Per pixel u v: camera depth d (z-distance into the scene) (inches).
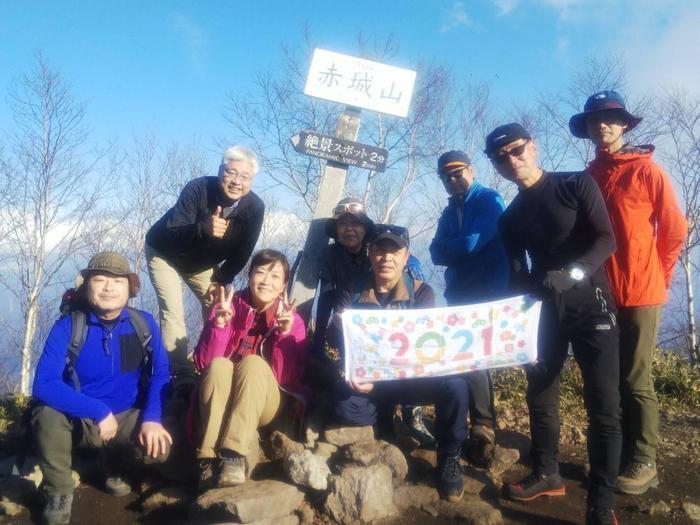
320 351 156.6
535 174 119.6
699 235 476.7
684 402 211.9
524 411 190.5
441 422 123.5
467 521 116.5
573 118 146.2
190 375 157.2
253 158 155.0
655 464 142.9
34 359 660.7
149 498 124.3
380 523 116.9
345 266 159.3
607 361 114.7
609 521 111.8
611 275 130.5
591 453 115.4
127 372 127.9
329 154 188.5
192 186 158.6
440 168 157.6
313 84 191.3
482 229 150.2
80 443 128.0
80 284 130.0
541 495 129.3
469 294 154.6
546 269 120.9
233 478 117.0
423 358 125.0
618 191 132.5
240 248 166.9
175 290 166.4
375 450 127.2
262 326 138.5
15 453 148.6
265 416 131.3
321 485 119.6
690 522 121.7
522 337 123.6
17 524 118.9
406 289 134.6
